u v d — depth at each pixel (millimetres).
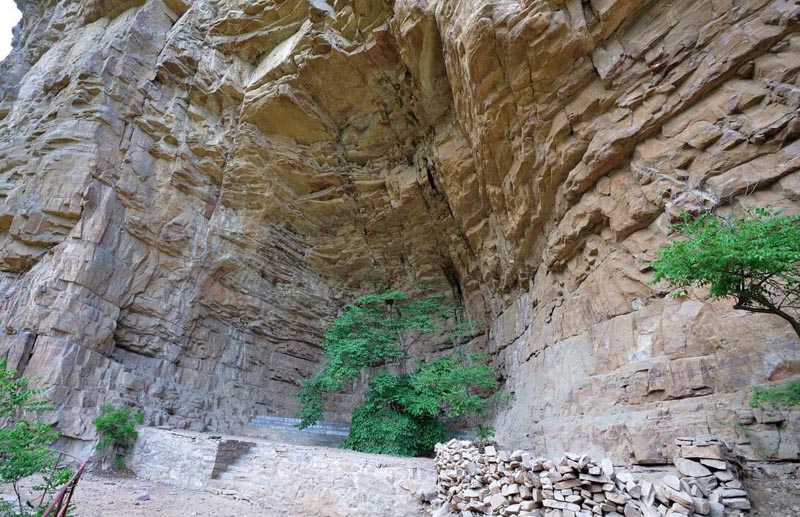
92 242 12180
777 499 4320
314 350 18188
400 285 17922
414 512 6855
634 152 7477
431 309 15812
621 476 4562
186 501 7898
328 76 14242
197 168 15242
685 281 4297
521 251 10961
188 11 16578
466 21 8664
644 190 7113
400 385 11438
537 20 7629
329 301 18391
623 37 7484
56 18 19156
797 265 4883
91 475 9242
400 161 15703
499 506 5508
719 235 3910
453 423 12977
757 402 5008
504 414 11219
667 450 5527
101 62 14523
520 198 9922
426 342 16453
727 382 5434
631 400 6453
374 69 13633
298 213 17156
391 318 13695
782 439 4766
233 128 15672
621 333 7133
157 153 14555
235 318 15898
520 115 8797
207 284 15055
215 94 15688
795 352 5004
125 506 7066
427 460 8727
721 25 6418
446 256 16688
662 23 7020
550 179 8945
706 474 4527
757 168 5930
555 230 9281
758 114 6027
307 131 15680
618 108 7547
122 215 13289
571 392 7918
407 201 15727
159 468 9750
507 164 9852
